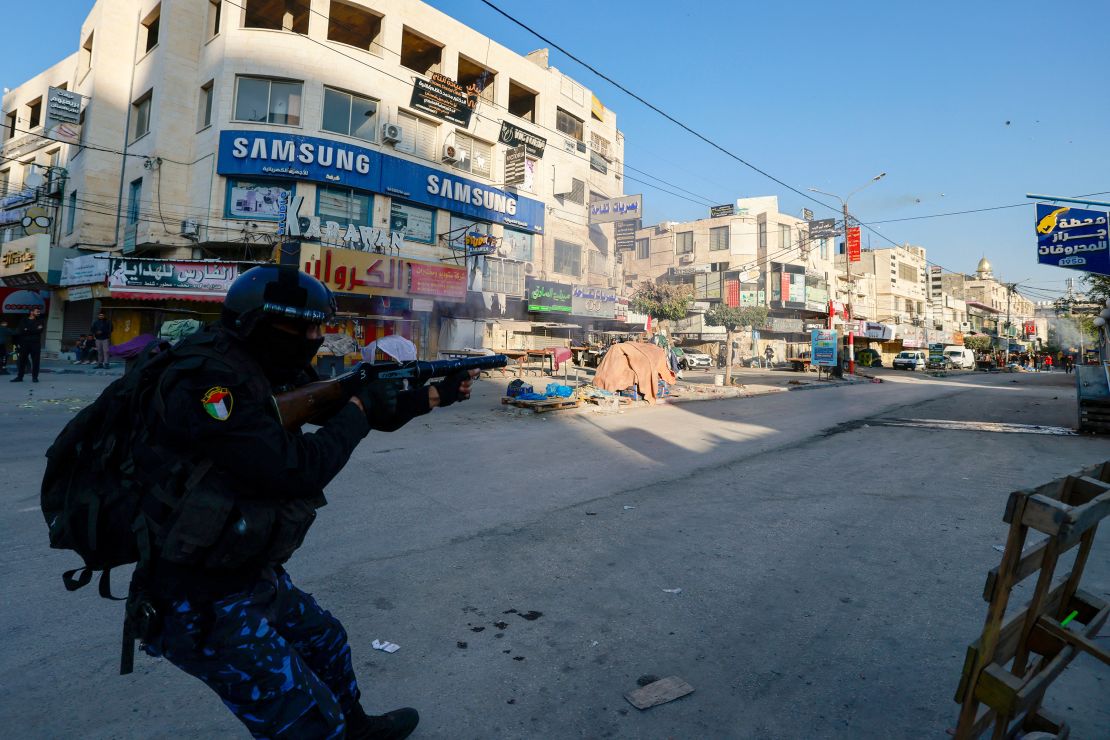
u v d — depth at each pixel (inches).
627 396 532.7
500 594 128.0
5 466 226.8
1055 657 68.2
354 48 779.4
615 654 103.3
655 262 1873.8
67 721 82.8
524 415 428.5
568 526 177.0
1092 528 75.9
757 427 392.5
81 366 689.0
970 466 268.5
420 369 61.8
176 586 50.3
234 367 50.0
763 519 185.3
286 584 62.8
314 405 56.3
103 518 50.5
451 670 97.2
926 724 84.3
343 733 55.2
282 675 52.4
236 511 49.3
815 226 1258.0
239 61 722.8
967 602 125.3
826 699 90.7
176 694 90.4
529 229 1016.2
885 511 194.5
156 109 752.3
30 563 139.6
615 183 1304.1
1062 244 509.4
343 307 769.6
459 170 916.6
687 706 88.6
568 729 82.7
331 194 765.3
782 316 1747.0
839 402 576.7
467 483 228.1
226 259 752.3
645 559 150.0
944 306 2559.1
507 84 999.6
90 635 108.0
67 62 965.2
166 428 48.0
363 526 173.6
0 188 1092.5
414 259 810.2
